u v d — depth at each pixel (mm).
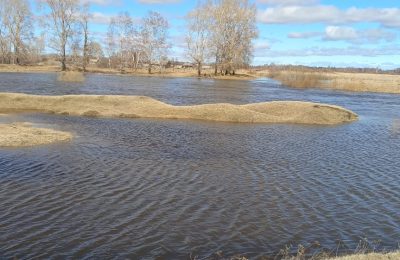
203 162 22203
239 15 105625
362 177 20422
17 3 104625
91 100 41469
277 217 14766
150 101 42125
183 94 57938
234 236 13047
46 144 24609
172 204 15648
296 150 26344
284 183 18922
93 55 122750
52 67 106938
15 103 39562
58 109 39125
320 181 19469
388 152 26828
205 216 14586
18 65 105938
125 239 12531
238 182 18797
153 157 22844
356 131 35375
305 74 96500
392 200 17062
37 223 13422
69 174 18953
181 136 29516
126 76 97875
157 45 115125
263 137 30578
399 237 13430
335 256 11602
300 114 40500
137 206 15289
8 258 11117
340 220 14719
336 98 63906
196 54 108625
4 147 23188
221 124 36125
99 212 14570
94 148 24328
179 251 11898
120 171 19797
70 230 13000
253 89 73062
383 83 102125
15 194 16031
